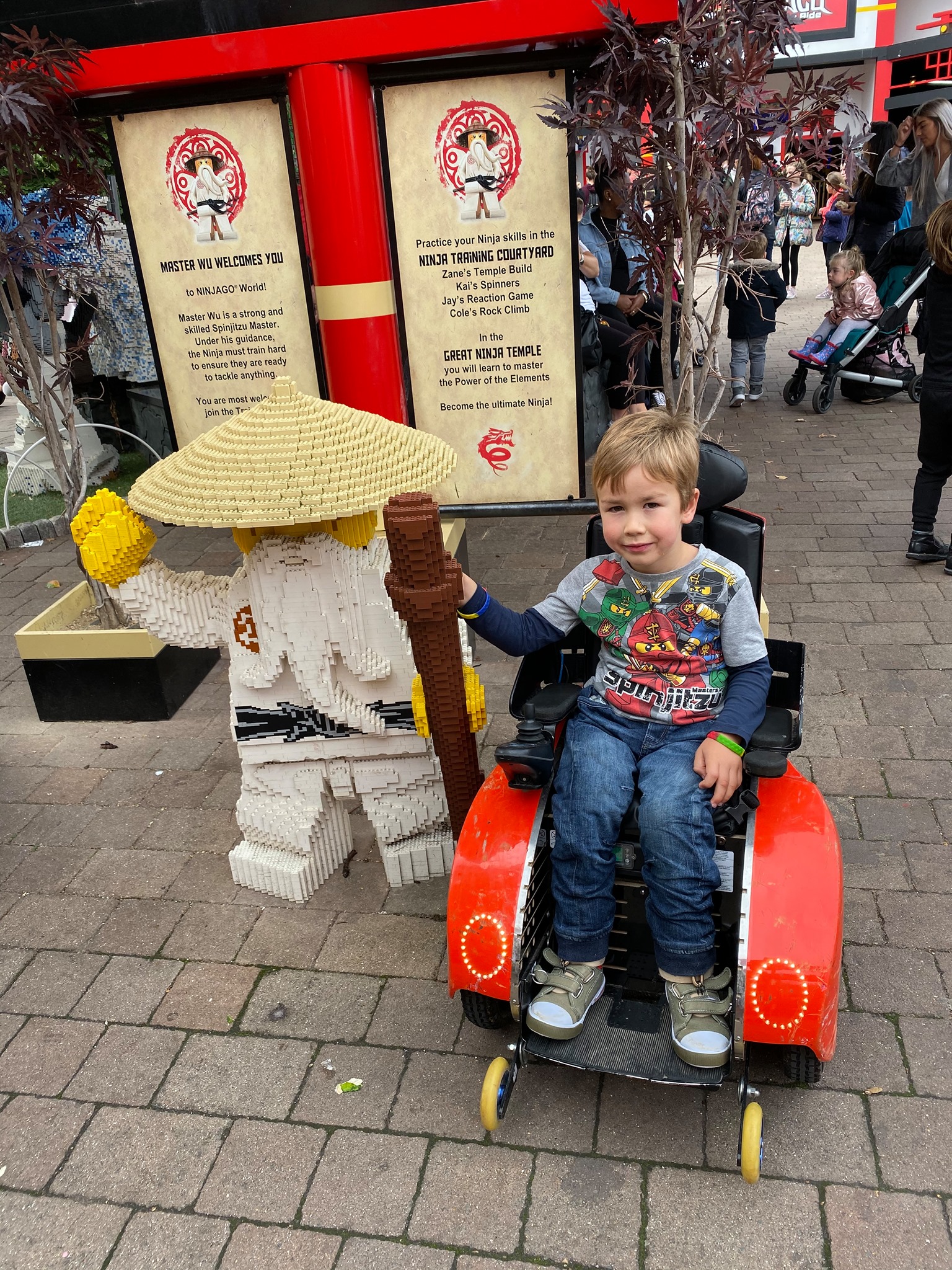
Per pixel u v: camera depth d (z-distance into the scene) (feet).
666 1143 7.98
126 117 15.03
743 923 7.46
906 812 11.52
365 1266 7.22
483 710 9.50
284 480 8.33
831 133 12.32
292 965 10.14
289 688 10.39
